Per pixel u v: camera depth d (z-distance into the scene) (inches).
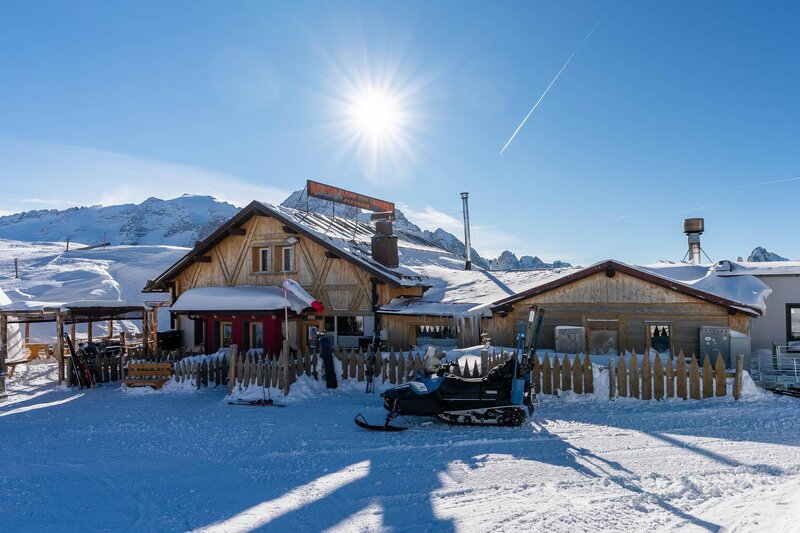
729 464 287.3
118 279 2437.3
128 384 676.7
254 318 820.0
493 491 257.6
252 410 500.1
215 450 365.7
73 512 255.4
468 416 398.6
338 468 307.7
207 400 579.5
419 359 559.2
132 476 313.6
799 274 629.9
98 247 3474.4
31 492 289.3
